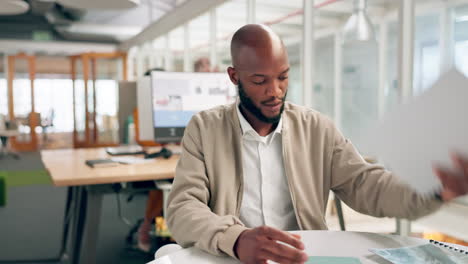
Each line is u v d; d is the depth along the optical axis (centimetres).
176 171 107
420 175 61
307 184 108
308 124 113
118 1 512
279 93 89
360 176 100
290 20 623
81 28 916
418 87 61
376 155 62
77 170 195
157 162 224
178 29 688
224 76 258
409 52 236
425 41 493
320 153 110
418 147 59
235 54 90
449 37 446
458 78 55
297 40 720
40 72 1283
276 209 108
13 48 1010
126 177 179
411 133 59
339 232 91
